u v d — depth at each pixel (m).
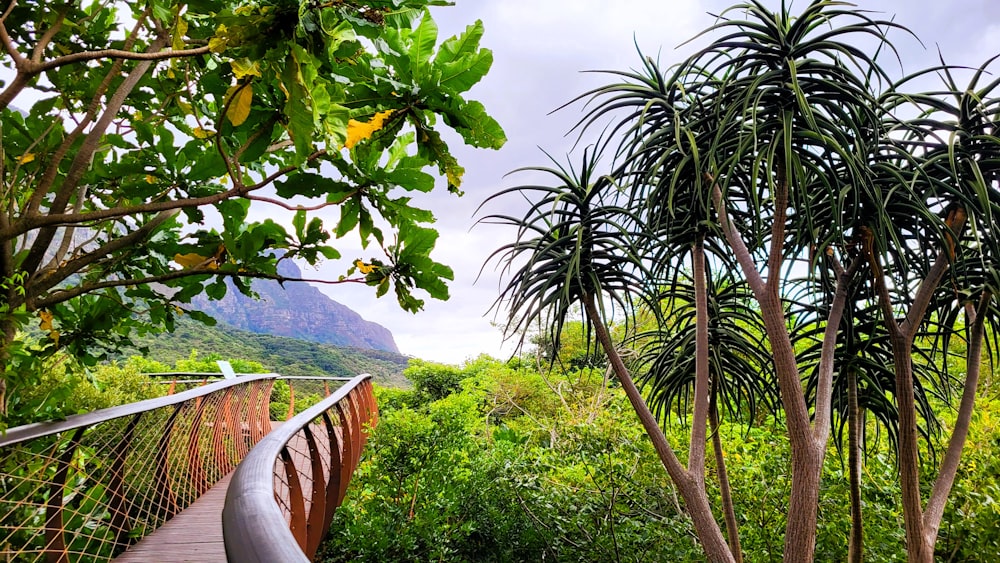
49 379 3.18
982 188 3.37
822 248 3.32
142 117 2.83
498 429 10.79
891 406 4.61
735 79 3.67
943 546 5.26
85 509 2.59
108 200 2.80
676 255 4.56
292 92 1.60
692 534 5.67
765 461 5.83
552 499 6.12
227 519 0.54
